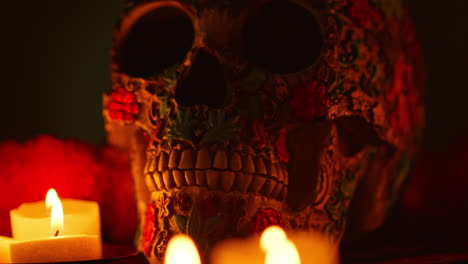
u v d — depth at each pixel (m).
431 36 0.61
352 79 0.42
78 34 0.56
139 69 0.44
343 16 0.43
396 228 0.53
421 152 0.56
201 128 0.39
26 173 0.47
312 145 0.42
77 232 0.42
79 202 0.44
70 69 0.56
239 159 0.39
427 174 0.55
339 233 0.43
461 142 0.56
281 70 0.41
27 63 0.55
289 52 0.42
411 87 0.48
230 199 0.39
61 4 0.56
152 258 0.40
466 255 0.45
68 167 0.48
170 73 0.41
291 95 0.41
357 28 0.43
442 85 0.61
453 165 0.55
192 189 0.39
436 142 0.60
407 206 0.54
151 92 0.42
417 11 0.61
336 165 0.43
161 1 0.42
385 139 0.44
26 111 0.55
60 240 0.38
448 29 0.61
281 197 0.40
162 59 0.43
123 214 0.50
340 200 0.43
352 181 0.44
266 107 0.40
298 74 0.41
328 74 0.41
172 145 0.39
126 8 0.43
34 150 0.48
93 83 0.56
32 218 0.42
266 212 0.39
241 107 0.40
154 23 0.44
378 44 0.44
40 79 0.55
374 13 0.44
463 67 0.61
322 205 0.42
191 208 0.39
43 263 0.36
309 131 0.41
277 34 0.42
